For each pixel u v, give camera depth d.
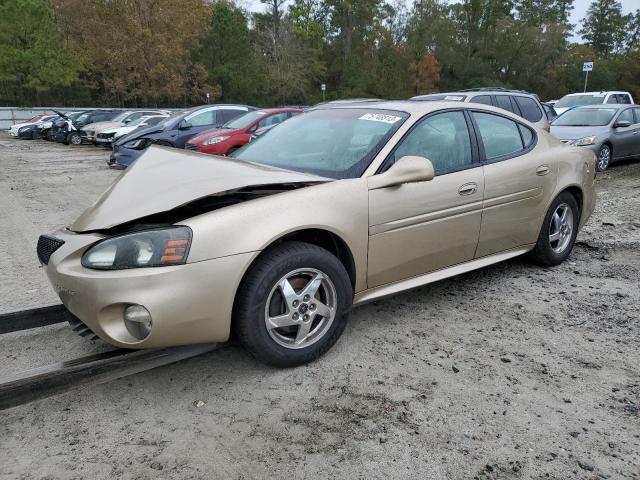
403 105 3.86
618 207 7.59
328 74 68.62
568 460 2.34
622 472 2.27
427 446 2.42
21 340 3.46
